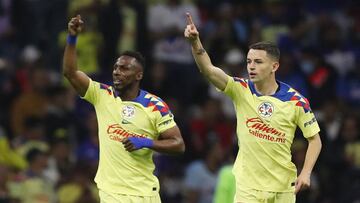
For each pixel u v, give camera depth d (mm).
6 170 42469
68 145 45938
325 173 48125
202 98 52938
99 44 51969
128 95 30031
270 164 29922
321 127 48625
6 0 57094
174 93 52531
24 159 45062
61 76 53094
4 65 52688
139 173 29812
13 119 50031
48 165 44719
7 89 51344
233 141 49750
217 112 50562
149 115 29891
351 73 57000
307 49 54938
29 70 52062
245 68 53250
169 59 54438
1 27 56312
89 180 44750
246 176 30016
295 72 52375
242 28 56031
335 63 57750
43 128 47688
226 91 30062
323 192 47500
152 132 30016
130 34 52875
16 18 55656
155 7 55656
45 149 45219
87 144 47219
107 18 52062
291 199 30234
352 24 59969
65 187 43938
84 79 29812
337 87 55750
